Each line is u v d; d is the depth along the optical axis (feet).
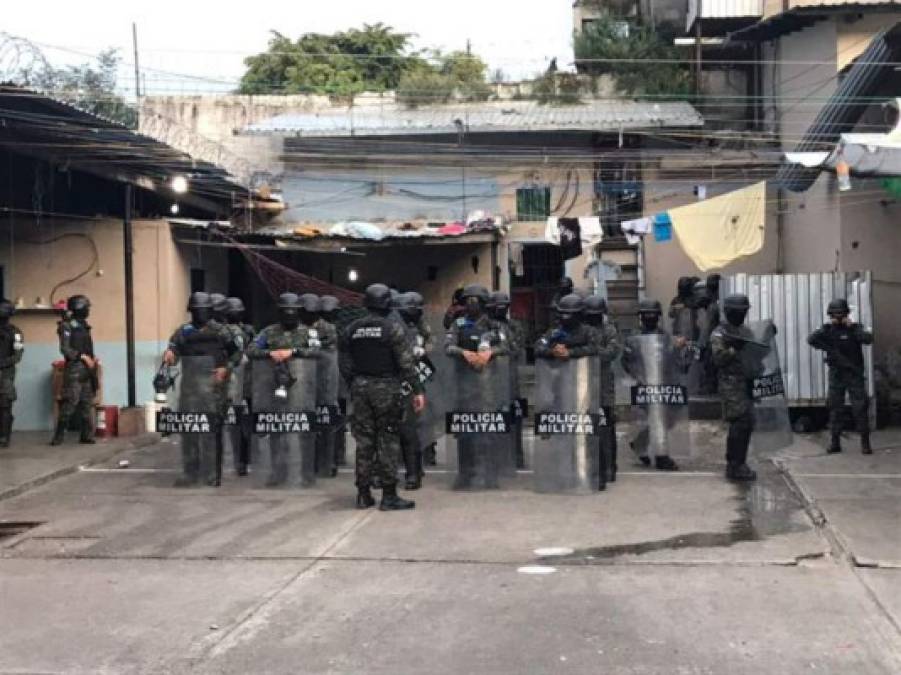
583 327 31.89
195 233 52.75
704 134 66.23
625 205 67.26
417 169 68.08
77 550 25.73
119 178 46.29
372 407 29.71
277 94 74.33
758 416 34.71
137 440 44.57
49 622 19.84
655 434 36.22
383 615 19.72
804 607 19.66
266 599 21.02
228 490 33.63
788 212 61.82
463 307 35.42
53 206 49.39
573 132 66.80
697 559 23.47
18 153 41.11
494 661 17.04
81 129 37.29
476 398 32.73
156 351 48.88
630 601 20.24
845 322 38.73
